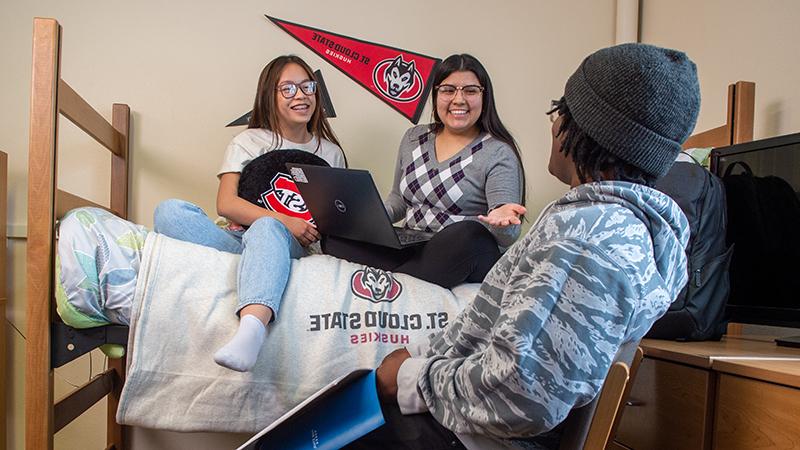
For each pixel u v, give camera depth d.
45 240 1.33
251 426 1.30
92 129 1.80
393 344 1.34
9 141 2.10
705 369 1.06
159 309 1.31
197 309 1.32
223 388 1.30
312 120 2.01
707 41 2.02
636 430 1.30
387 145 2.29
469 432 0.87
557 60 2.35
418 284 1.44
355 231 1.50
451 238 1.48
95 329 1.37
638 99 0.84
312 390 1.30
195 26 2.22
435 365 0.94
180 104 2.21
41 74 1.34
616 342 0.79
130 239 1.37
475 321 0.95
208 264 1.37
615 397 0.81
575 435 0.87
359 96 2.28
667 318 1.38
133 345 1.30
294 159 1.79
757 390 0.94
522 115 2.34
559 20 2.36
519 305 0.81
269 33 2.25
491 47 2.33
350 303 1.37
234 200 1.74
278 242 1.40
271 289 1.30
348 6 2.28
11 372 2.06
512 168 1.71
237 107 2.23
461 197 1.73
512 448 0.89
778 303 1.33
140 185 2.19
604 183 0.86
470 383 0.85
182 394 1.30
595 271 0.79
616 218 0.83
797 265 1.29
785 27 1.67
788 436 0.87
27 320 1.32
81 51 2.17
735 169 1.47
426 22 2.31
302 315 1.34
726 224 1.48
